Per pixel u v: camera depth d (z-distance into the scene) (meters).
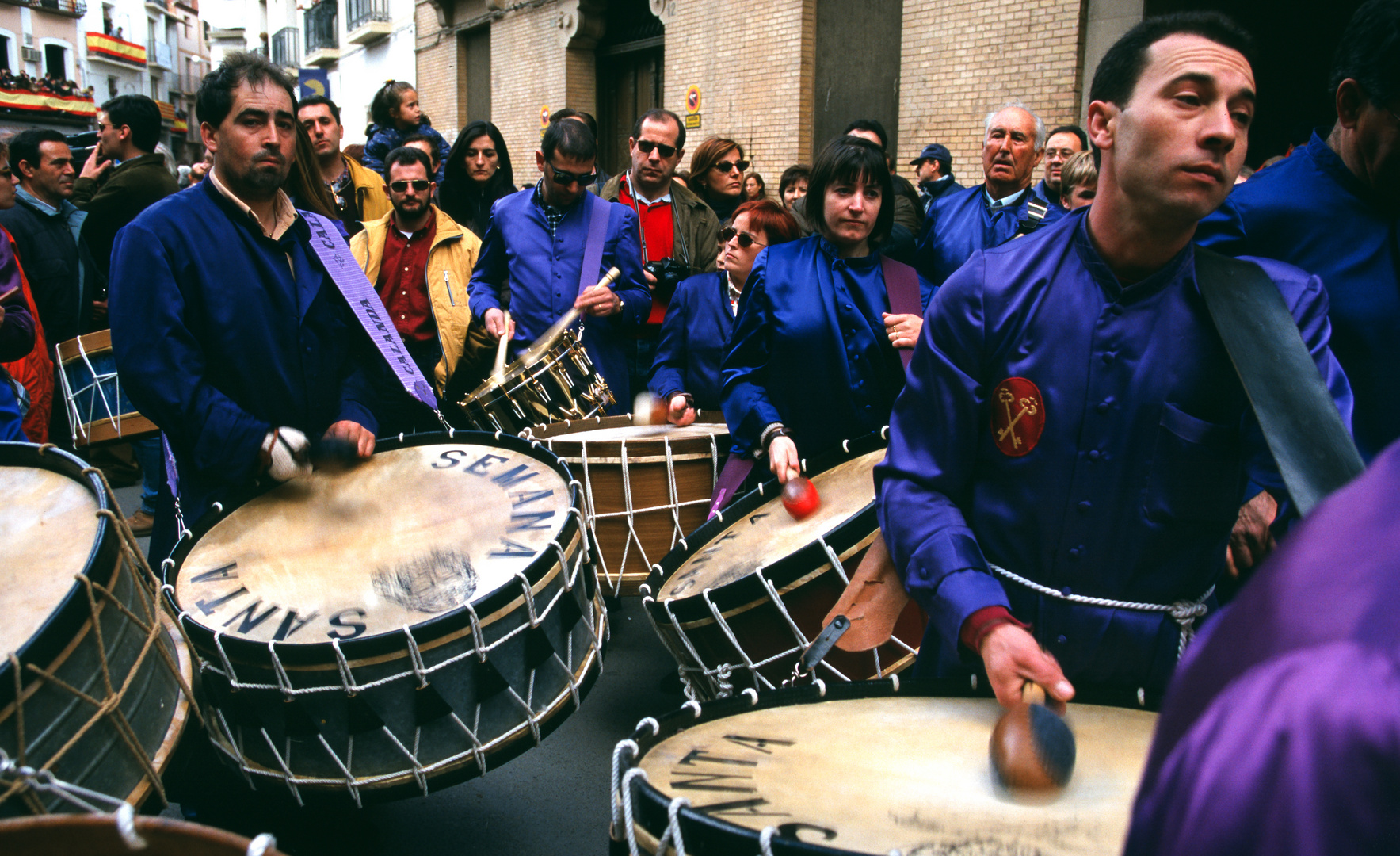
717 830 1.07
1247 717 0.45
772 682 2.28
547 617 2.20
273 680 2.01
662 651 4.24
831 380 3.02
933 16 9.42
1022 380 1.55
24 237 5.75
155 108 6.25
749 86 11.80
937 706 1.59
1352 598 0.44
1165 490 1.51
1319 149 2.12
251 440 2.51
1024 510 1.58
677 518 3.44
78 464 1.79
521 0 16.66
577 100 15.75
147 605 1.71
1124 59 1.42
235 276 2.65
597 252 4.58
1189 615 1.55
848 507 2.60
